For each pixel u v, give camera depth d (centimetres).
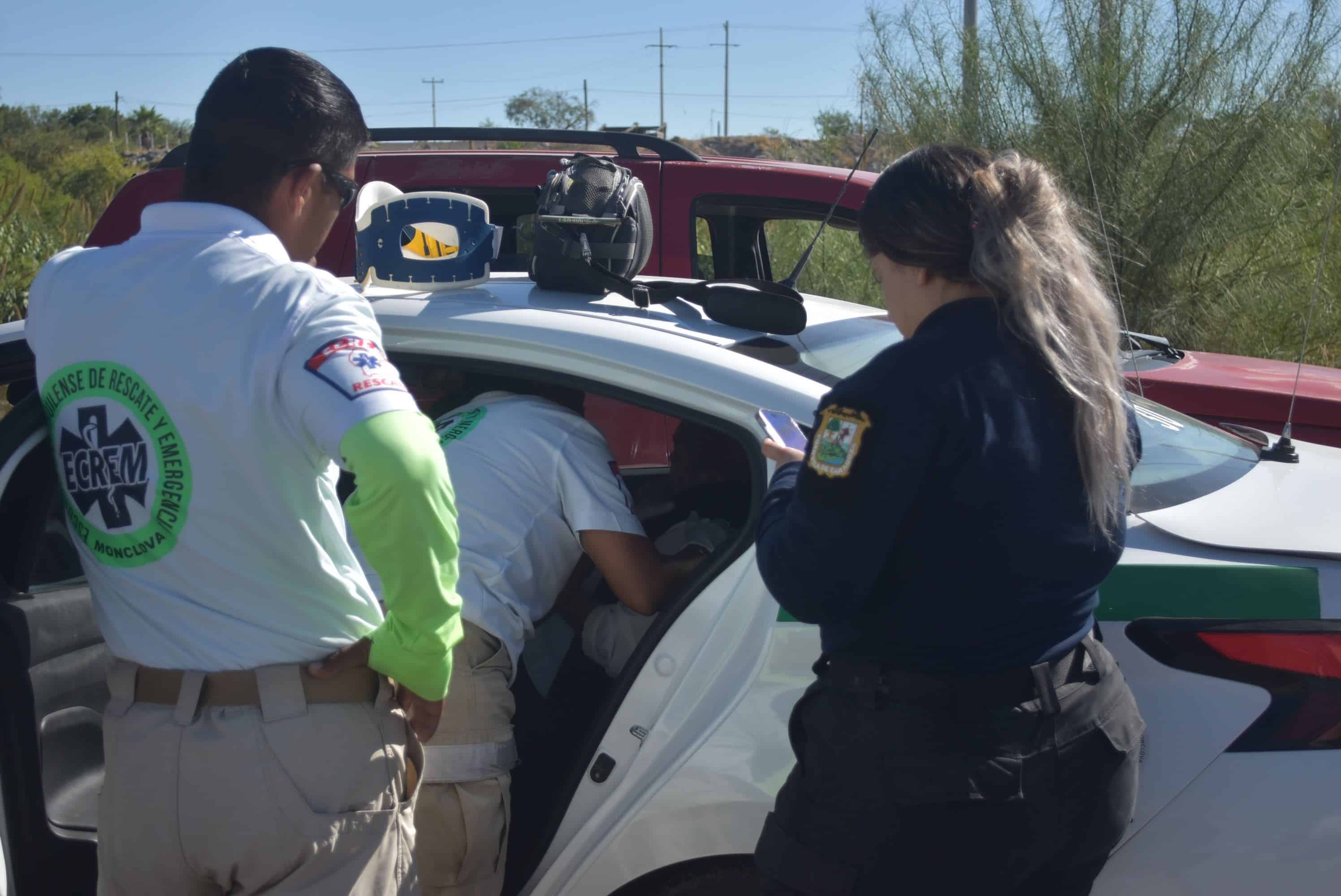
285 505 144
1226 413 375
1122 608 176
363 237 225
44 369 152
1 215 934
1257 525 190
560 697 233
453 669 192
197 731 147
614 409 281
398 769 159
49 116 4384
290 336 139
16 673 182
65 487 152
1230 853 168
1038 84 802
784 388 192
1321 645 171
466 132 440
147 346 142
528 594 205
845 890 146
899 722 142
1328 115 743
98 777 209
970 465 135
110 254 150
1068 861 150
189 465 142
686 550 224
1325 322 686
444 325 207
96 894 191
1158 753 171
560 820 196
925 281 147
